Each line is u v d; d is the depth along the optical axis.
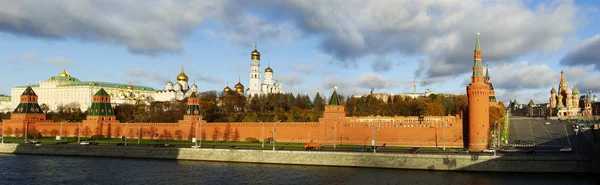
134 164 128.75
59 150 153.12
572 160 105.25
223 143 160.12
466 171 110.06
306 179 104.50
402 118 152.88
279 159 127.25
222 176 109.06
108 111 197.62
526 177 102.69
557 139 161.38
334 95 156.12
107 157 144.62
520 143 151.38
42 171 118.12
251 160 130.12
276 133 161.88
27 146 157.38
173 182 103.06
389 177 105.06
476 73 135.25
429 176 105.69
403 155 115.88
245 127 167.62
